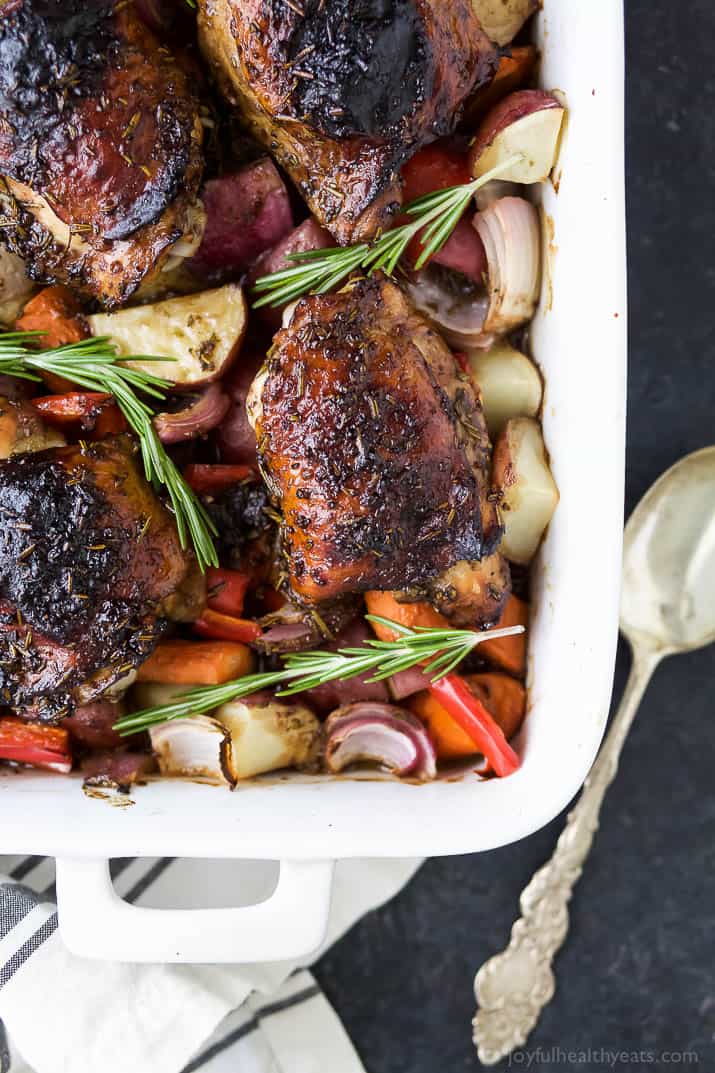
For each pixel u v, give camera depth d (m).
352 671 0.59
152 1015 0.67
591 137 0.57
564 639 0.59
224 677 0.61
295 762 0.62
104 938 0.59
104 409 0.59
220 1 0.55
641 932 0.71
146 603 0.59
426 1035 0.71
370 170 0.56
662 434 0.72
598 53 0.57
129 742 0.62
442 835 0.58
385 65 0.54
